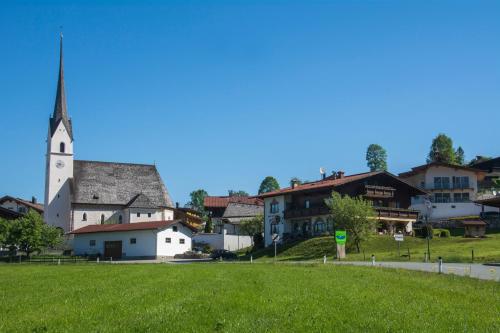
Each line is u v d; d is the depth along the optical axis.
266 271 33.53
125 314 16.41
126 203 103.88
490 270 33.97
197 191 191.25
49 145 103.19
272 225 87.50
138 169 110.31
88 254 85.38
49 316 16.45
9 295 21.84
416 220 80.94
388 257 53.88
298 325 14.64
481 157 136.50
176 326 14.54
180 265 45.44
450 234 76.69
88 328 14.52
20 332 14.26
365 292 21.39
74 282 26.95
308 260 59.00
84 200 100.94
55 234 75.31
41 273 34.94
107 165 108.06
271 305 17.80
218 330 14.13
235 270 34.94
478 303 18.73
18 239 71.25
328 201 67.62
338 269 34.88
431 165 94.75
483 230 70.62
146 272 33.47
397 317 15.84
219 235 97.06
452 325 14.82
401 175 98.94
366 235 64.25
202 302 18.52
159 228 79.88
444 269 34.94
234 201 124.88
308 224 82.06
